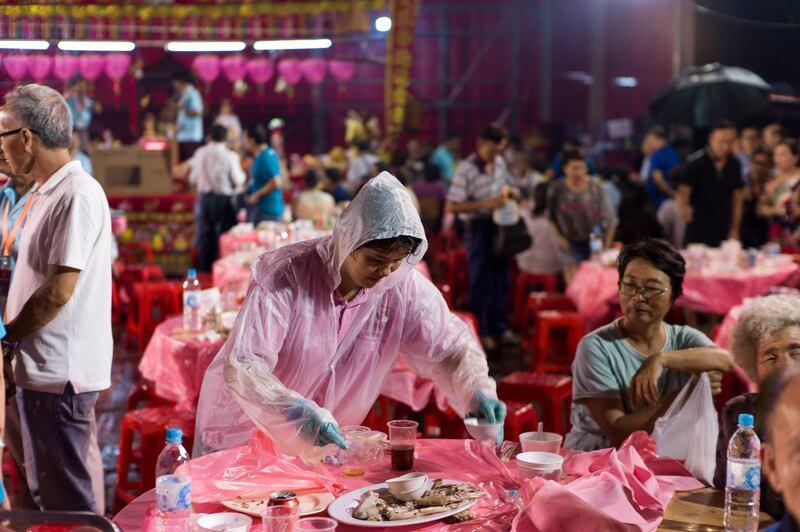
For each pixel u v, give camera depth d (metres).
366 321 2.74
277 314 2.56
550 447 2.48
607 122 17.58
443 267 10.50
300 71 14.88
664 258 3.13
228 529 1.99
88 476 3.41
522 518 2.14
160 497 2.06
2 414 2.56
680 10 13.79
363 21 9.23
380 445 2.58
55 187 3.28
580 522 2.05
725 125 8.27
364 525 2.11
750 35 12.26
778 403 1.44
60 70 10.77
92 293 3.33
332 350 2.70
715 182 8.31
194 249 11.09
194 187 11.94
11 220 3.44
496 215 7.71
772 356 2.66
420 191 10.42
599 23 18.11
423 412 4.45
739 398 2.53
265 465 2.47
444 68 22.31
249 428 2.75
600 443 3.17
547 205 8.05
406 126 21.16
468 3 22.06
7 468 4.46
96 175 11.34
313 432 2.32
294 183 14.17
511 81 22.25
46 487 3.36
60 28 8.13
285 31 9.24
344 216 2.53
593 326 6.71
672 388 3.15
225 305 5.21
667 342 3.25
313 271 2.63
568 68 20.09
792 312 2.68
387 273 2.58
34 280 3.31
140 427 4.05
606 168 10.42
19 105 3.21
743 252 7.25
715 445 2.85
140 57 15.48
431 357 2.84
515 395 4.68
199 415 2.77
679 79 10.88
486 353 7.82
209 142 10.63
